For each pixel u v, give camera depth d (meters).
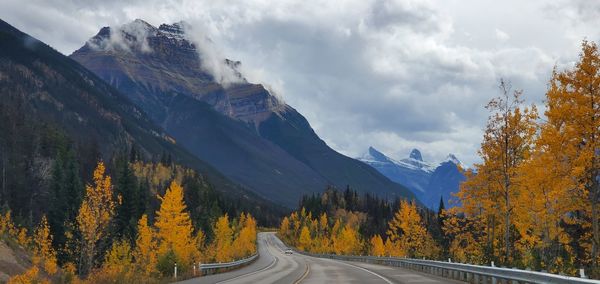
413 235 56.09
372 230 133.50
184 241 45.44
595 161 19.59
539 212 24.09
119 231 67.31
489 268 19.00
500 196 28.66
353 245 97.69
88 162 118.94
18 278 25.23
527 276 15.74
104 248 49.81
